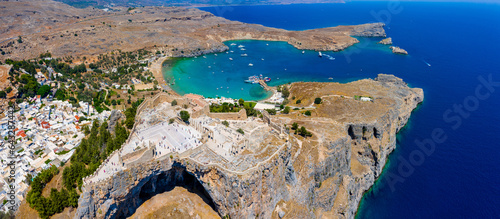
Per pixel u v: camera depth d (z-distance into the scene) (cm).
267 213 12712
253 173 11712
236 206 11662
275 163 12769
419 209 15075
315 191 15000
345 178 16150
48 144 15712
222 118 16762
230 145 13325
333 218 14825
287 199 13650
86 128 17088
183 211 12675
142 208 12712
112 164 11625
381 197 16225
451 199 15488
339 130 17100
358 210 15688
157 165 12000
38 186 12331
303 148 15188
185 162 12306
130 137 13462
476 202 15212
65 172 12750
